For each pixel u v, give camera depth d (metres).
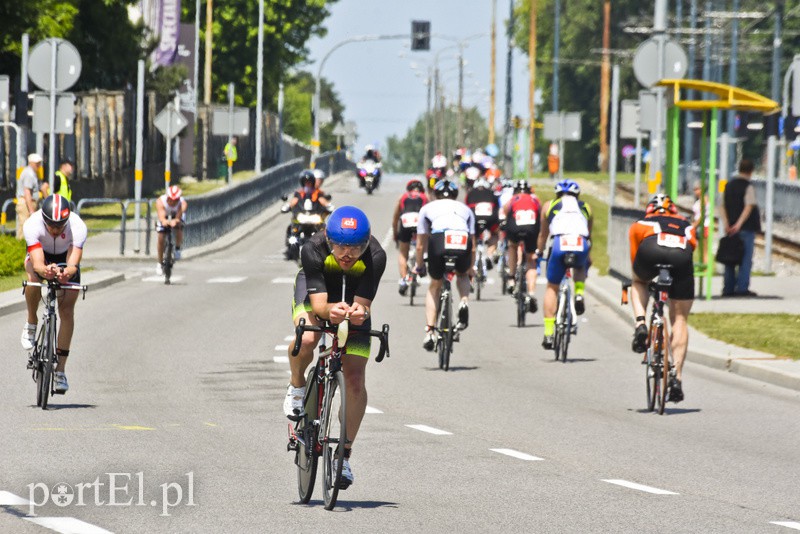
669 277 37.84
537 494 25.88
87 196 144.12
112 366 44.62
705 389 42.69
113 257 97.00
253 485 26.12
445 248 46.22
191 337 53.31
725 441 33.09
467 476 27.67
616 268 84.81
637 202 103.44
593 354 51.84
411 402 38.72
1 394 37.97
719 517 24.09
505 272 78.56
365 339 24.45
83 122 141.62
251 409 36.16
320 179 76.94
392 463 29.05
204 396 38.50
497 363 48.69
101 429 32.41
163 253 80.88
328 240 23.80
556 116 123.00
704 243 70.56
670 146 69.06
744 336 52.97
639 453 31.06
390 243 125.00
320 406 24.88
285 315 62.53
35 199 85.62
